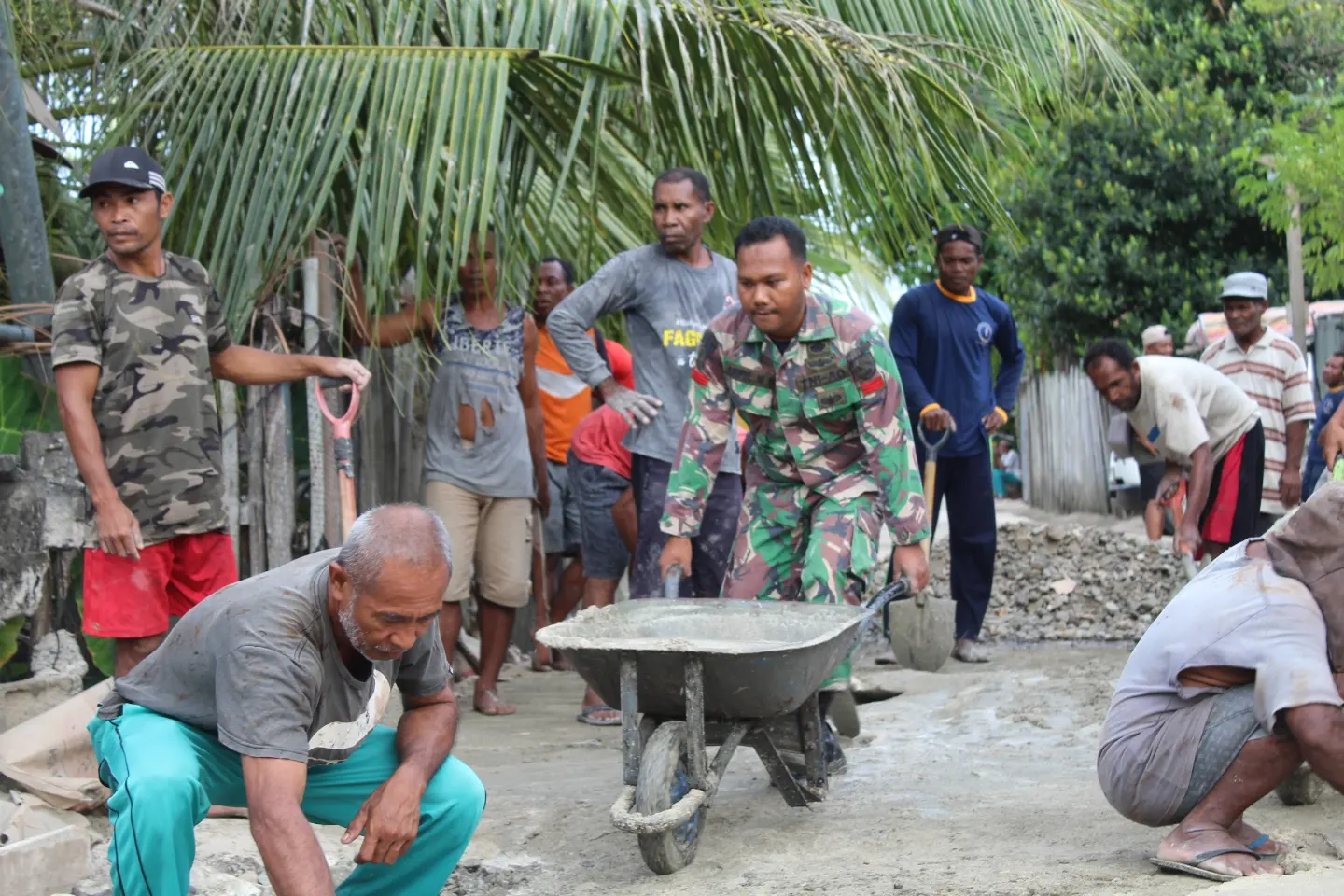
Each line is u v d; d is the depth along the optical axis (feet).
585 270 21.53
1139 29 52.95
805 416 14.85
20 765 13.30
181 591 15.37
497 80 19.54
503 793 15.99
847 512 14.84
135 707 10.38
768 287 14.17
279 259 18.84
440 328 19.57
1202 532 23.07
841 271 32.94
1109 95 51.26
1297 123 40.50
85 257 21.56
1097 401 47.80
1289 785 13.19
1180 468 22.13
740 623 13.52
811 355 14.56
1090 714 19.16
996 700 20.80
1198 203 49.90
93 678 17.37
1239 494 22.67
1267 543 11.58
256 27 21.33
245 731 9.37
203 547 15.33
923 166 22.34
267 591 9.79
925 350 24.44
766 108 22.21
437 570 9.35
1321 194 37.04
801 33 20.58
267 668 9.45
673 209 18.90
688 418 15.44
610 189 24.32
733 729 13.10
